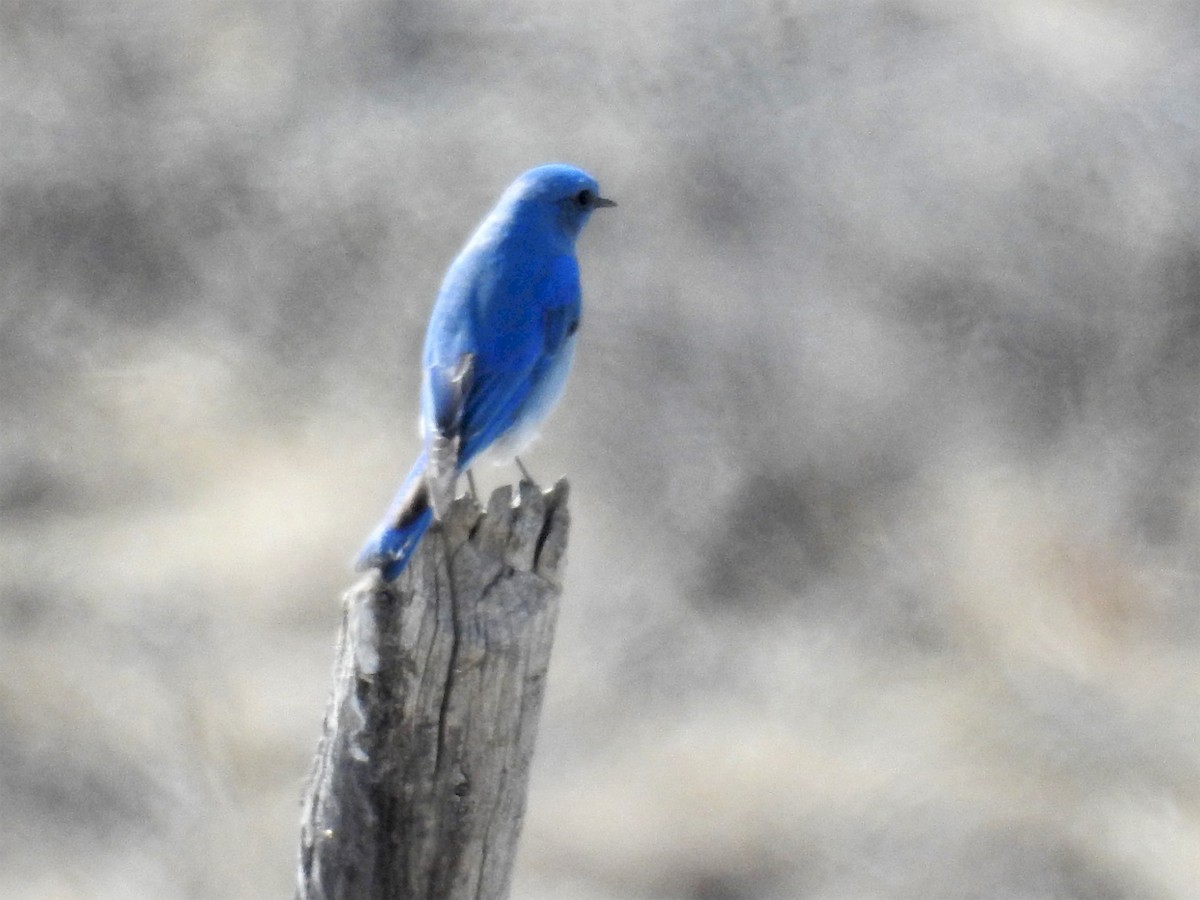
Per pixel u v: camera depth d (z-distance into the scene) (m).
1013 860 13.90
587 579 17.75
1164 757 15.26
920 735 15.55
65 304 23.20
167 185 24.27
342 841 6.86
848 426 19.06
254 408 21.14
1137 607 17.45
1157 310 20.69
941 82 23.20
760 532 18.23
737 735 15.43
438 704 6.71
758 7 24.39
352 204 23.27
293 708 15.51
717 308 20.05
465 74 24.81
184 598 17.16
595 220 21.34
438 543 6.76
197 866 13.66
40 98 25.50
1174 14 24.83
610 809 14.30
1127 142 22.28
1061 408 19.88
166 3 27.28
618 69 23.80
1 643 16.17
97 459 20.06
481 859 6.89
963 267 20.77
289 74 25.77
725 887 13.67
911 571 17.83
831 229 21.22
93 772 14.52
